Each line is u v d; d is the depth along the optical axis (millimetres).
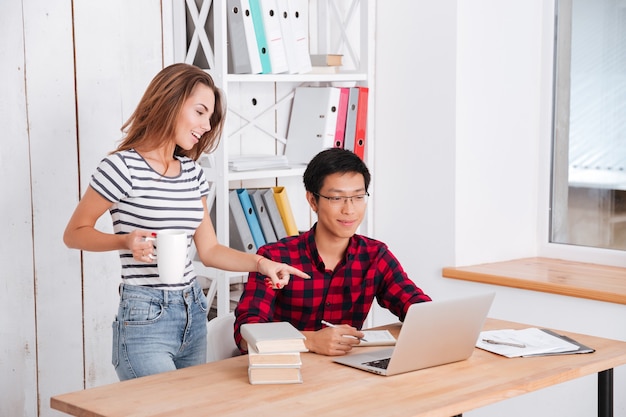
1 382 2982
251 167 3352
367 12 3672
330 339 2135
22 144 2961
